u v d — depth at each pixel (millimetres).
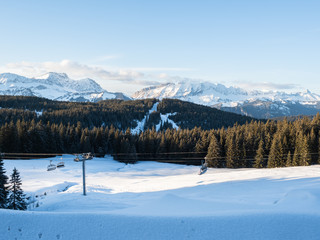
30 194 32125
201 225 8773
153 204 14852
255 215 9203
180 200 15344
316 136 66062
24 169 54125
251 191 21734
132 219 9164
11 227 8555
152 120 162125
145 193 28688
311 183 21719
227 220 8969
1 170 25516
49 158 71562
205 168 39188
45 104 165000
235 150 67625
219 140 79375
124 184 40594
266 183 25656
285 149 63594
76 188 34688
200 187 28078
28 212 9430
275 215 9148
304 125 70125
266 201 15484
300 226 8500
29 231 8484
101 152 84938
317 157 60406
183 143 82750
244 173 39469
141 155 85438
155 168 67875
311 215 9070
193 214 9648
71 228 8672
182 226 8766
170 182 37406
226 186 26328
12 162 59969
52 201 24328
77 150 81375
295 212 9422
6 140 65250
